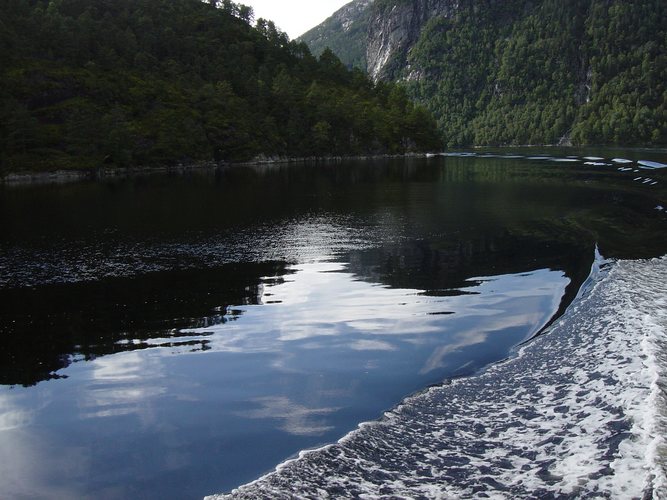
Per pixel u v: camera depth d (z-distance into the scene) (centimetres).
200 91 13712
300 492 619
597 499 555
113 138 9850
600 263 1791
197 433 797
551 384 880
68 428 827
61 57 12112
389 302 1476
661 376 831
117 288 1686
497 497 586
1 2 12800
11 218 3428
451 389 910
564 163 8288
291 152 14438
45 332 1295
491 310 1373
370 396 905
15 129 8919
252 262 2028
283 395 920
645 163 7206
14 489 669
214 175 8338
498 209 3391
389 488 620
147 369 1055
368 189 5094
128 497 643
